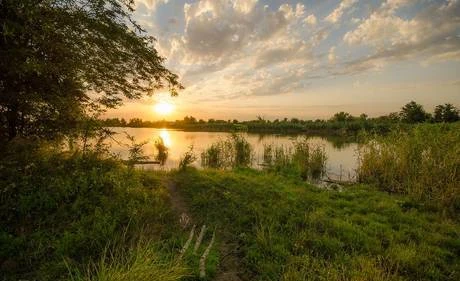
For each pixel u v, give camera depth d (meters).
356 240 6.06
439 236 6.43
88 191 7.04
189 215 7.23
